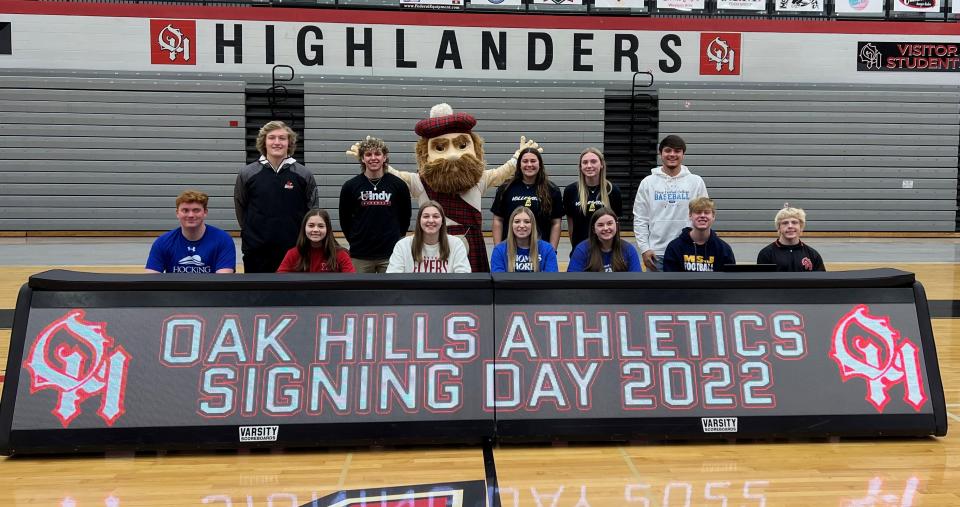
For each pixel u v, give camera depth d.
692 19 13.84
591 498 2.93
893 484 3.09
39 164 13.19
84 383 3.38
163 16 13.11
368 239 5.68
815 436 3.57
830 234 14.46
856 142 14.28
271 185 5.17
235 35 13.25
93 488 3.04
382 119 13.57
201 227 4.93
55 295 3.49
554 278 3.69
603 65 13.83
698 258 5.07
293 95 13.42
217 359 3.47
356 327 3.56
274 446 3.40
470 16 13.57
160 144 13.33
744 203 14.25
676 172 5.78
